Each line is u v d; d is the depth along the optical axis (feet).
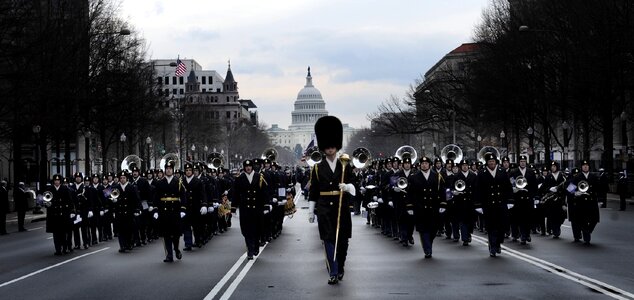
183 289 49.73
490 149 102.22
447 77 289.12
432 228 64.85
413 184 64.85
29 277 58.18
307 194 54.90
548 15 192.85
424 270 56.90
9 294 49.65
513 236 79.00
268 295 46.57
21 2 145.69
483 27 251.19
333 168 50.26
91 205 82.79
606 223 102.01
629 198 172.55
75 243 82.53
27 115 165.78
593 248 70.79
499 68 214.28
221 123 549.13
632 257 63.46
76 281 55.16
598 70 167.73
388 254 68.80
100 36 191.31
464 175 83.51
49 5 165.99
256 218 65.31
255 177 65.26
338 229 50.06
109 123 214.90
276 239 88.48
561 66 191.31
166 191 66.23
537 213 86.33
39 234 110.52
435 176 64.80
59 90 156.56
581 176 75.51
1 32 143.02
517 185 74.13
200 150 399.65
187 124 338.13
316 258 66.95
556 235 82.53
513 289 47.37
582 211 75.05
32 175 258.98
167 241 66.13
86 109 185.68
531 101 206.69
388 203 84.69
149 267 62.49
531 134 213.46
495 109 225.35
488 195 65.51
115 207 77.05
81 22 177.88
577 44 175.94
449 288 48.08
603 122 185.98
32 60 154.20
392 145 481.46
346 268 58.65
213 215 95.45
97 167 257.75
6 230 121.49
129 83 203.00
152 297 46.83
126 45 231.30
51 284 53.98
